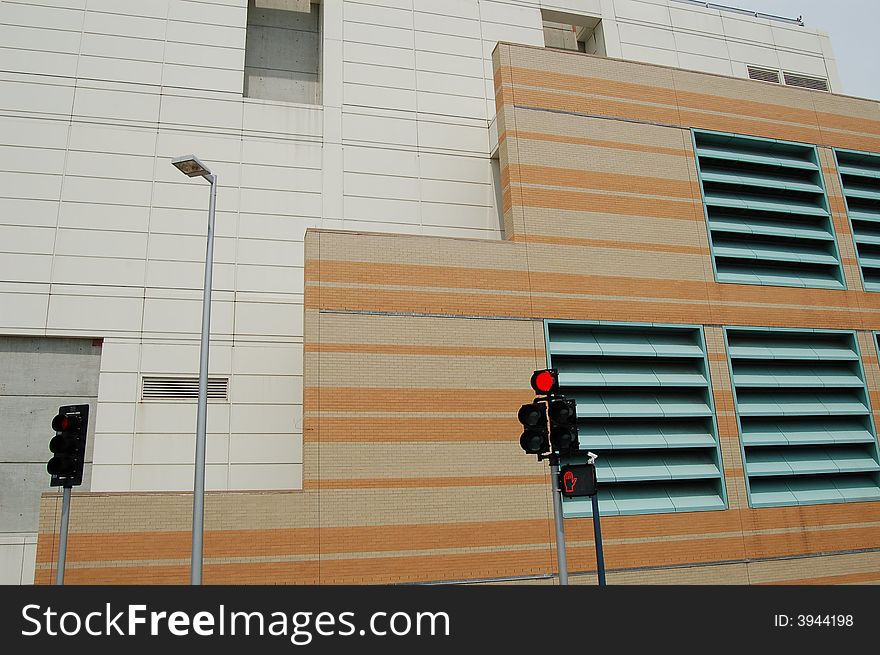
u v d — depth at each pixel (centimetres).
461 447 1594
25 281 1809
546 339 1730
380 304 1630
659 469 1736
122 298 1855
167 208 1945
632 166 1945
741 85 2166
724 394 1844
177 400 1816
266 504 1455
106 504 1400
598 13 2514
